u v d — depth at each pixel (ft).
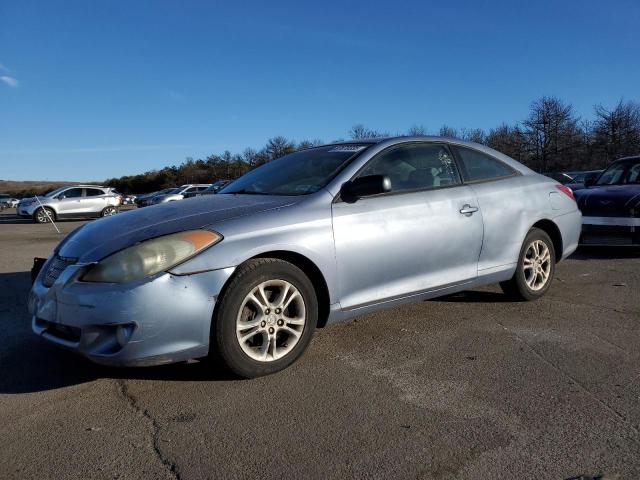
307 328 11.65
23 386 11.03
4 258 30.86
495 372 11.49
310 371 11.62
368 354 12.63
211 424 9.34
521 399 10.18
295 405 10.01
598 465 7.97
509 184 16.22
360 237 12.37
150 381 11.15
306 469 7.96
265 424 9.32
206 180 241.76
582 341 13.37
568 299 17.48
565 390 10.55
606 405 9.88
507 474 7.78
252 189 14.05
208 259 10.37
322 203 12.15
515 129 124.98
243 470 7.97
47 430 9.23
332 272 11.98
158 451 8.51
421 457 8.23
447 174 14.88
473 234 14.65
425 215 13.61
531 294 16.76
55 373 11.66
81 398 10.44
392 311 16.15
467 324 14.83
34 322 11.53
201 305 10.23
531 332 14.10
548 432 8.94
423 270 13.65
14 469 8.09
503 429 9.05
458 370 11.62
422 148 14.66
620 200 24.97
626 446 8.48
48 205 78.54
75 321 10.08
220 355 10.65
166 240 10.30
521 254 16.20
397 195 13.46
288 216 11.55
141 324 9.83
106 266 10.12
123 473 7.95
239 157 231.09
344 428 9.14
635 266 23.29
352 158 13.38
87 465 8.17
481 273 15.07
